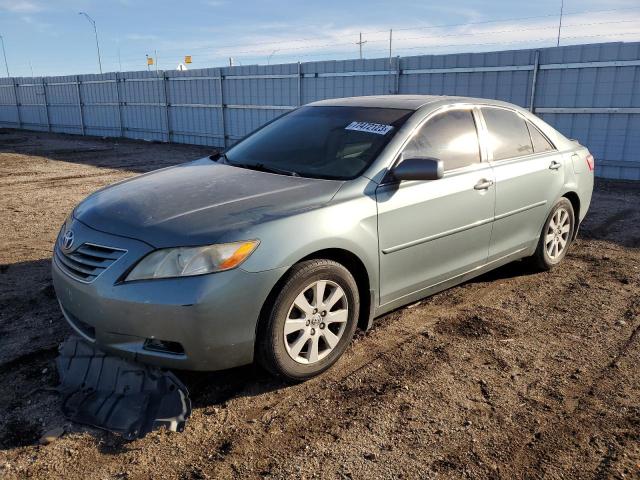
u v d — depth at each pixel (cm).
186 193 343
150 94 2202
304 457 267
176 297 279
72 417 291
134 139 2353
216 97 1927
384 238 353
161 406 293
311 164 383
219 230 293
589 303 461
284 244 301
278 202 323
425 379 337
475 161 427
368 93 1501
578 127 1164
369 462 263
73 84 2619
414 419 297
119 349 294
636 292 488
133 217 314
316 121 433
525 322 422
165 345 291
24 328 402
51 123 2867
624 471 258
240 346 296
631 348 381
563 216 534
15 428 286
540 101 1200
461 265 421
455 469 259
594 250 617
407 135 386
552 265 534
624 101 1094
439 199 386
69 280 309
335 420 296
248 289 290
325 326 332
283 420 296
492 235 443
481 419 298
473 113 445
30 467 258
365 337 393
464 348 378
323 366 336
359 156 374
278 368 314
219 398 316
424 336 396
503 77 1243
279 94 1720
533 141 499
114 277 289
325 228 318
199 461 263
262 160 406
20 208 876
